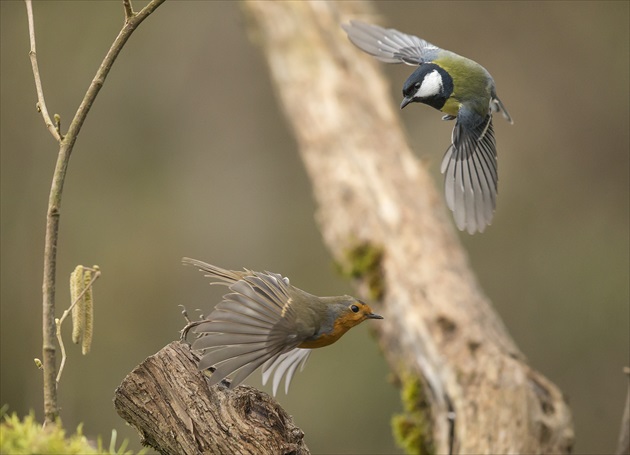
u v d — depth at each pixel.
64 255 16.38
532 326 16.38
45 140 16.17
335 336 5.29
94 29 16.30
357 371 15.47
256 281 4.96
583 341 16.11
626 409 6.43
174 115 17.38
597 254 16.89
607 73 17.83
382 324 8.05
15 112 16.03
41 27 16.06
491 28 18.02
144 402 4.65
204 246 17.16
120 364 16.06
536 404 6.63
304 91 9.38
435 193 8.68
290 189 17.80
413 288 7.80
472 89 5.64
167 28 17.27
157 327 16.53
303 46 9.65
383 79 9.75
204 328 4.51
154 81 17.22
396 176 8.67
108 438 15.02
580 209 17.52
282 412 4.72
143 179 17.08
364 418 15.22
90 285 4.70
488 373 6.93
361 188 8.60
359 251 8.27
